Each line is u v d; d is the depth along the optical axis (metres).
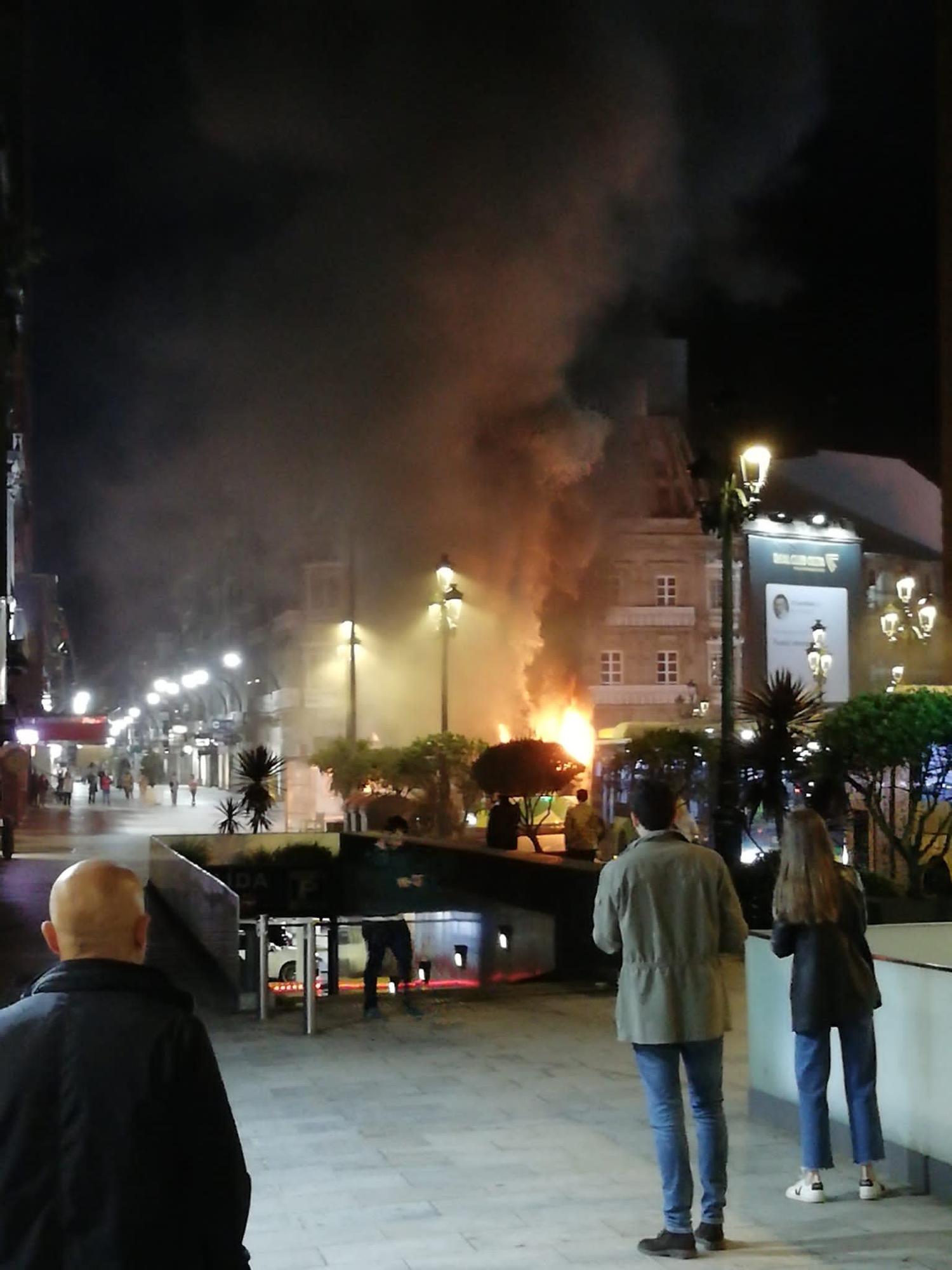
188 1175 2.61
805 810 6.51
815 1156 6.35
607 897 5.86
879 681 41.88
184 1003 2.76
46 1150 2.54
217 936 13.88
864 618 37.94
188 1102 2.61
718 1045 5.84
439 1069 9.51
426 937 19.47
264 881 25.36
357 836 24.31
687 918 5.77
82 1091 2.55
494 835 22.88
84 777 94.56
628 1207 6.35
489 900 17.66
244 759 34.75
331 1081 9.16
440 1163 7.13
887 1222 6.03
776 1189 6.57
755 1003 8.02
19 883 24.30
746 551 32.53
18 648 44.09
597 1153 7.32
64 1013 2.64
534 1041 10.53
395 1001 12.62
